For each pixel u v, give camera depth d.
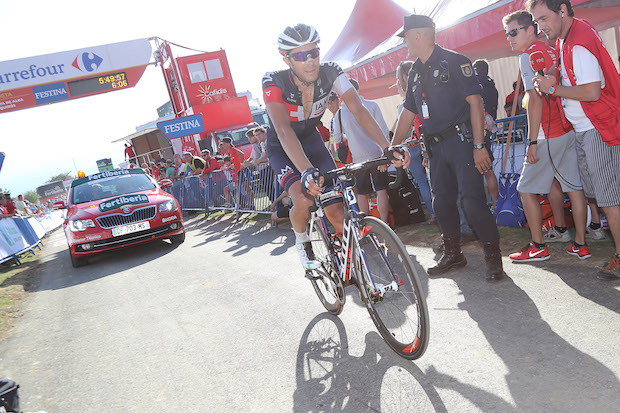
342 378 2.49
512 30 3.29
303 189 2.66
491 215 3.28
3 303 5.64
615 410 1.80
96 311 4.78
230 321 3.71
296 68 2.66
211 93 15.22
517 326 2.63
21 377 3.35
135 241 7.61
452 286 3.44
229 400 2.51
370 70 7.04
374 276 2.55
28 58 15.55
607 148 2.83
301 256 3.15
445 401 2.09
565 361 2.20
